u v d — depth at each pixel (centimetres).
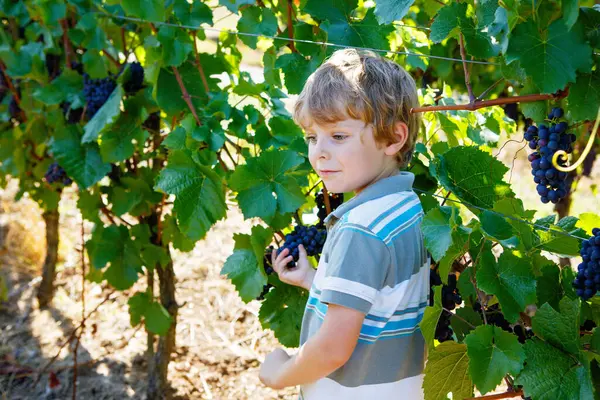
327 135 154
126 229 288
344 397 152
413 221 153
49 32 297
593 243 153
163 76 231
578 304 149
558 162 161
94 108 261
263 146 212
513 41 152
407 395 157
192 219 198
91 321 388
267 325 210
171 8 224
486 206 180
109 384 338
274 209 191
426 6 241
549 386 150
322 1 195
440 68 293
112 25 291
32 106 322
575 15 142
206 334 379
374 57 160
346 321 141
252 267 198
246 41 213
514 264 162
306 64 203
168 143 204
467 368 165
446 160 179
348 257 143
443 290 178
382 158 157
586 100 154
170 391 328
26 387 336
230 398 330
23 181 357
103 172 267
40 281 413
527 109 167
